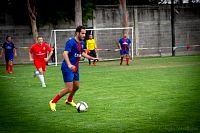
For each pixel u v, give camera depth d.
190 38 74.88
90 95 24.69
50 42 59.72
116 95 24.45
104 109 19.89
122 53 50.06
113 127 16.14
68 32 65.00
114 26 68.19
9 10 61.44
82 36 19.55
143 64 50.09
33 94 25.88
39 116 18.61
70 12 64.56
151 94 24.50
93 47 51.25
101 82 31.53
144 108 19.91
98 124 16.72
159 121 16.97
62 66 19.78
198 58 60.22
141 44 70.62
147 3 75.88
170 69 41.69
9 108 20.86
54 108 19.91
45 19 63.09
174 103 21.16
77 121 17.38
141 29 70.62
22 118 18.23
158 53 71.94
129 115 18.31
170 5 72.69
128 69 43.19
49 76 37.81
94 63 50.97
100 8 66.94
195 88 26.89
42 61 30.11
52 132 15.63
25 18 62.22
